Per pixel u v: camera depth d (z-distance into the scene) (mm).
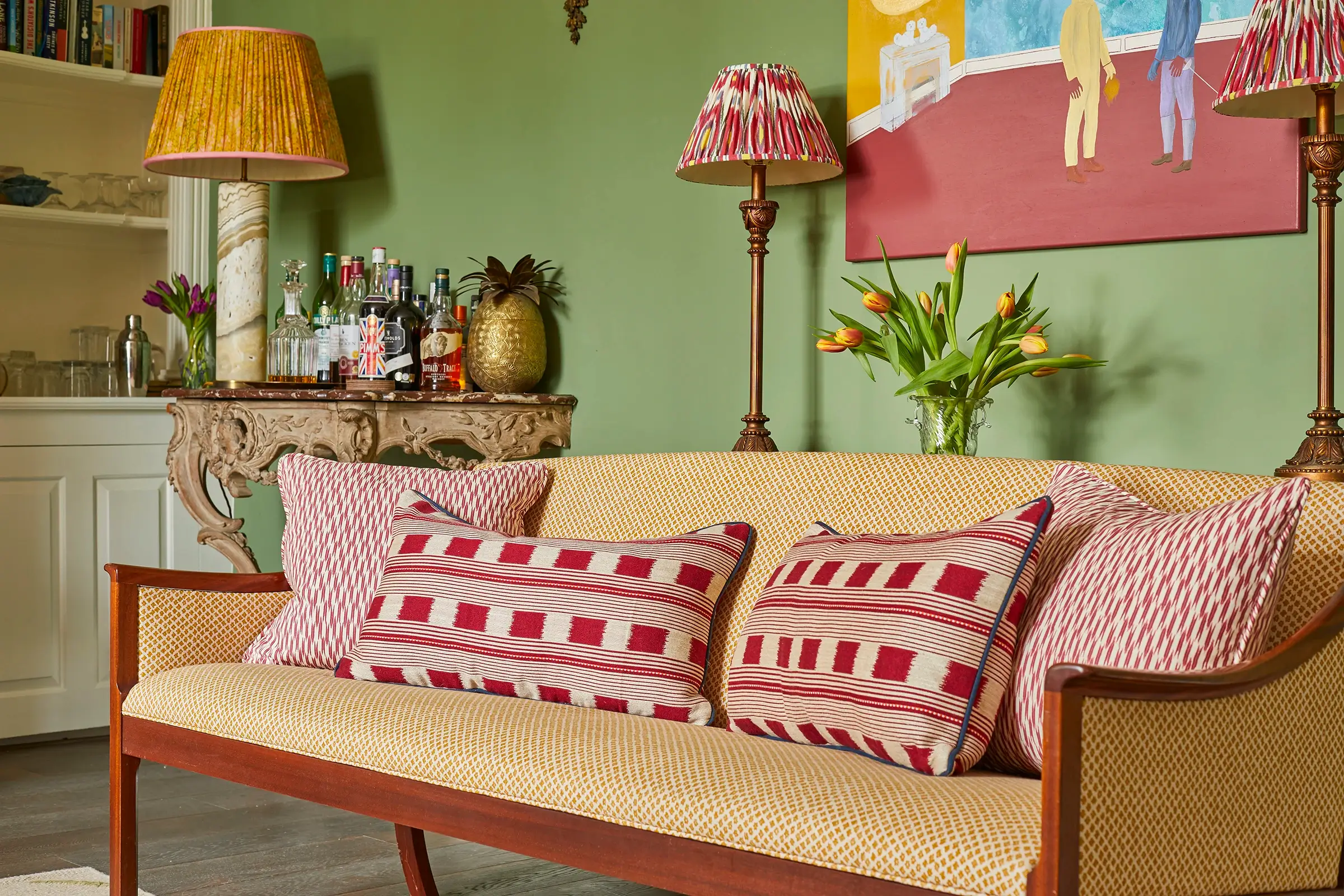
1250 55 1859
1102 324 2334
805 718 1707
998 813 1337
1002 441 2469
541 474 2430
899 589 1688
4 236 4312
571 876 2629
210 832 2889
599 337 3154
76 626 3881
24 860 2684
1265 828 1421
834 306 2711
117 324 4570
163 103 3344
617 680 1939
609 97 3115
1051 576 1699
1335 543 1622
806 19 2736
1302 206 2094
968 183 2473
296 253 4012
